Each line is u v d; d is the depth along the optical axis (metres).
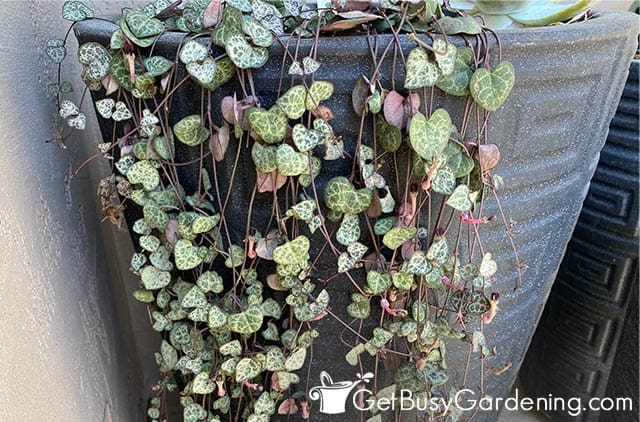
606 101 0.41
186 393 0.43
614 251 0.50
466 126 0.36
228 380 0.44
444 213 0.39
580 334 0.55
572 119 0.39
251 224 0.39
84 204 0.47
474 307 0.40
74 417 0.37
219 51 0.34
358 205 0.36
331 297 0.41
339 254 0.38
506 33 0.35
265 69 0.34
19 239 0.32
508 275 0.44
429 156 0.34
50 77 0.40
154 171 0.37
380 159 0.36
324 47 0.33
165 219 0.38
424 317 0.40
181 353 0.43
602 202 0.51
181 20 0.37
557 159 0.40
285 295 0.41
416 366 0.41
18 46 0.35
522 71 0.35
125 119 0.37
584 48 0.36
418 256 0.37
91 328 0.44
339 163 0.36
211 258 0.38
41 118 0.38
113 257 0.56
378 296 0.40
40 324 0.34
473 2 0.44
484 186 0.37
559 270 0.56
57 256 0.38
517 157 0.38
